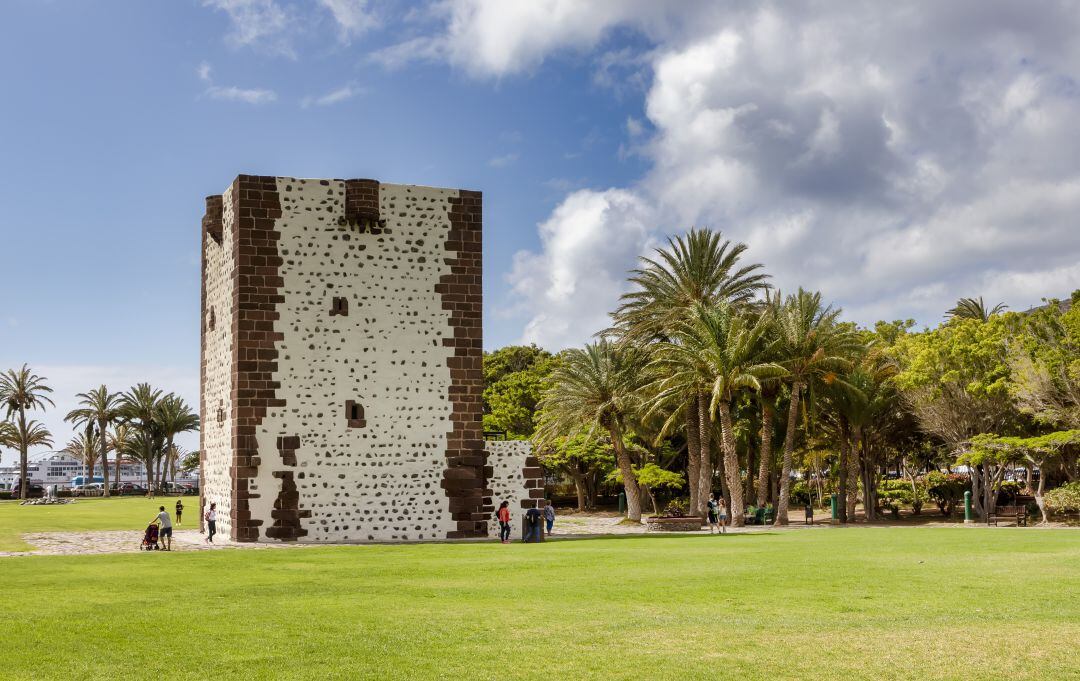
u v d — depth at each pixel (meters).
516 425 80.31
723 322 49.78
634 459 72.50
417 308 36.69
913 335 67.94
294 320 35.25
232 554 27.33
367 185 36.03
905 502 66.94
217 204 37.97
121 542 33.88
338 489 35.09
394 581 19.38
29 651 11.70
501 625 13.47
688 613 14.49
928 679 10.25
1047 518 51.19
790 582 18.08
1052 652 11.37
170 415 115.69
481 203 37.91
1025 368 49.94
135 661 11.17
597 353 57.69
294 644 12.11
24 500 96.50
